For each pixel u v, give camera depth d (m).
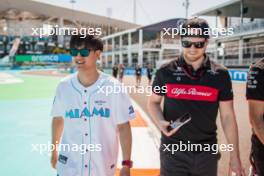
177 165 2.49
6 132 7.21
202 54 2.34
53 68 67.44
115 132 2.19
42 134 7.04
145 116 8.81
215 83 2.35
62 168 2.14
